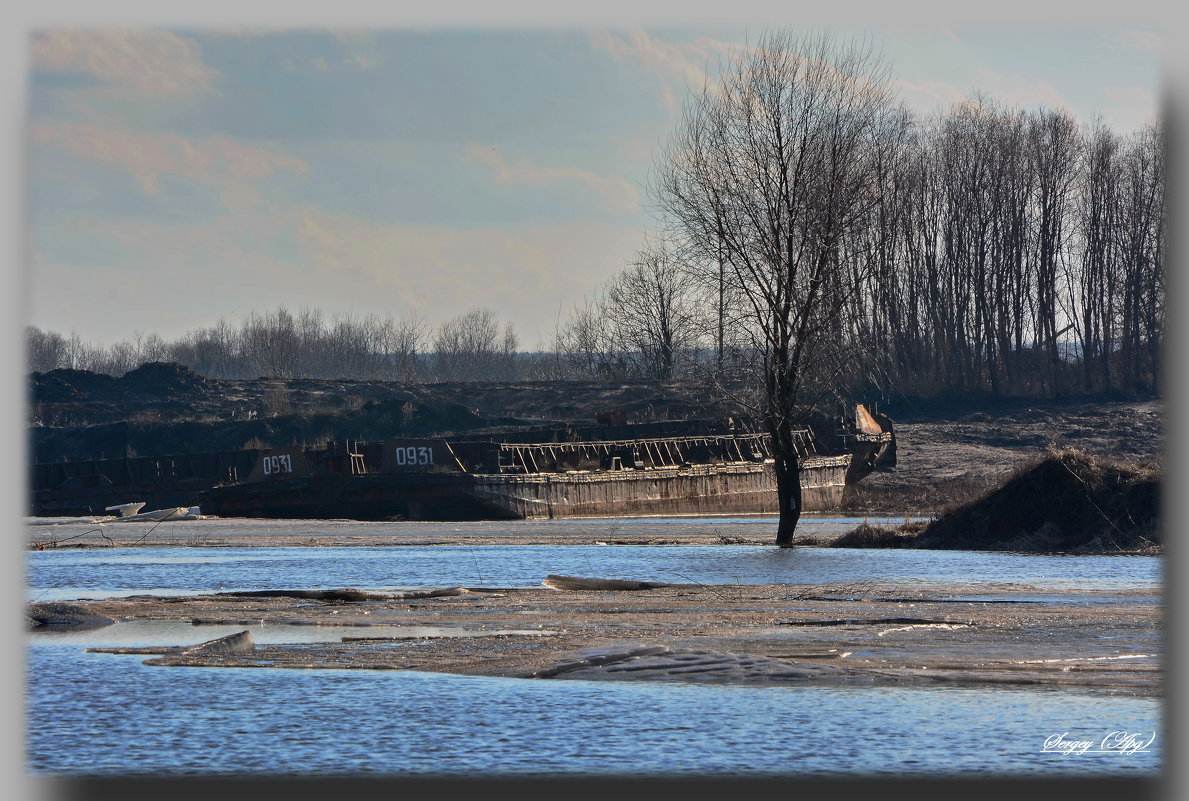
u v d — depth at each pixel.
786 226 124.06
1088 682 49.81
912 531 126.75
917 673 51.25
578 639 60.56
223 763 39.50
